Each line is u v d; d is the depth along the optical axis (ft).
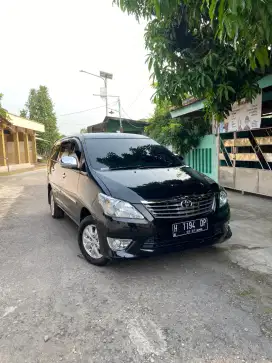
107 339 7.38
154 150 15.24
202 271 11.07
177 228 10.34
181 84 14.26
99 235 10.65
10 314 8.51
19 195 31.01
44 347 7.13
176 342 7.22
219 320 8.05
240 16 7.03
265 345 7.05
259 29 8.02
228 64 14.08
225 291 9.58
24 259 12.63
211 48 14.57
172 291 9.65
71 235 15.90
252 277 10.53
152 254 10.12
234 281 10.25
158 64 14.53
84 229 12.00
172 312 8.48
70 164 13.42
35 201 26.99
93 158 13.24
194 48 14.96
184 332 7.58
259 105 22.79
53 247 14.03
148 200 10.06
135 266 11.59
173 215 10.30
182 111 32.32
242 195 25.88
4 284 10.35
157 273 10.97
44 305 8.96
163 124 39.45
